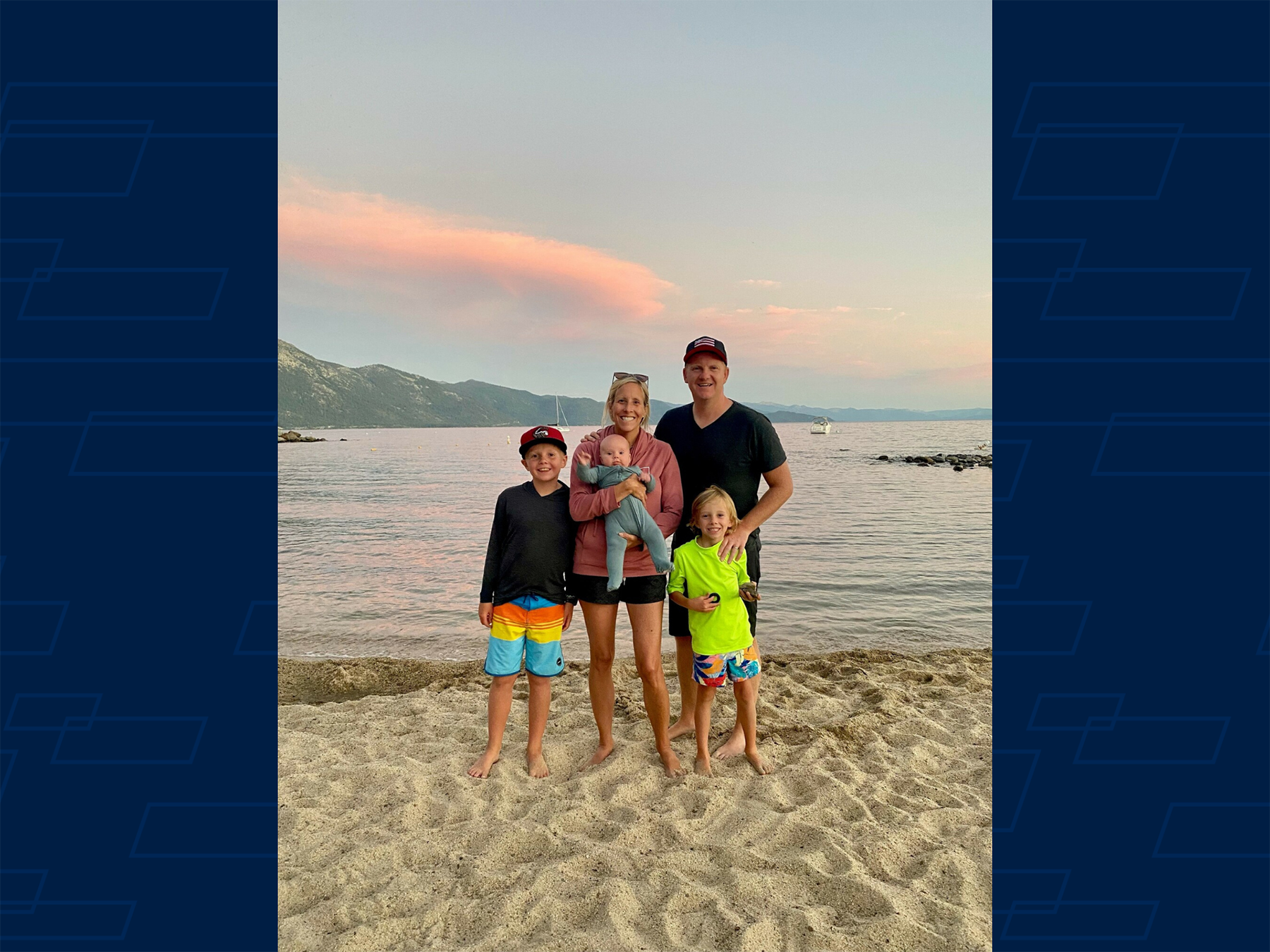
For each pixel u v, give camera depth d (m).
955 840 3.26
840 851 3.09
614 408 3.92
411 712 5.13
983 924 2.62
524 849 3.18
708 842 3.21
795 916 2.64
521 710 5.12
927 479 33.94
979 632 8.06
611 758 4.18
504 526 4.08
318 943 2.57
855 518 18.98
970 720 4.82
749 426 4.00
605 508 3.75
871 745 4.37
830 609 9.16
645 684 3.95
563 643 7.45
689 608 3.85
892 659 6.73
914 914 2.68
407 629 8.42
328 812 3.57
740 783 3.81
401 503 25.69
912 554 13.20
